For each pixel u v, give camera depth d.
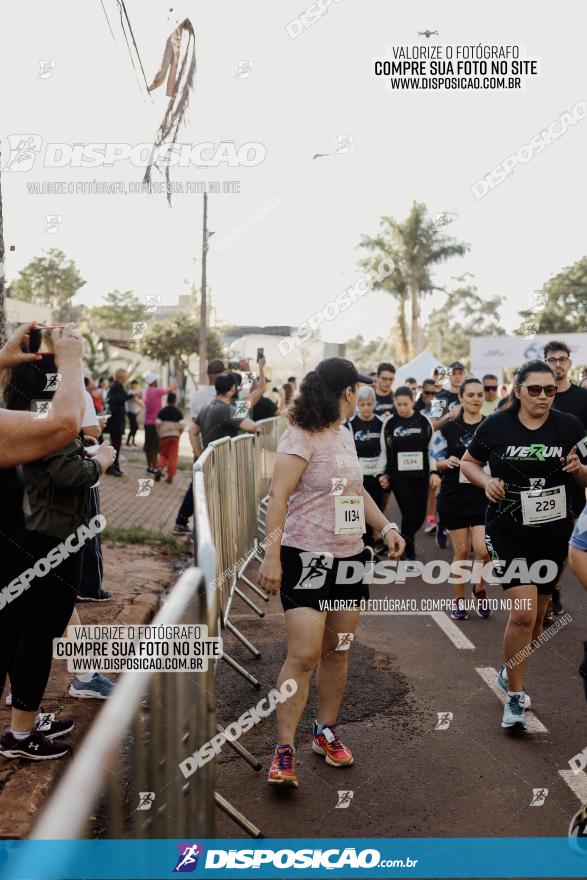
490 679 5.16
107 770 1.36
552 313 51.44
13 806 3.13
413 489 8.30
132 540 9.35
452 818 3.38
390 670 5.32
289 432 3.79
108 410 15.59
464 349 76.88
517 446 4.34
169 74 7.93
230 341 38.50
